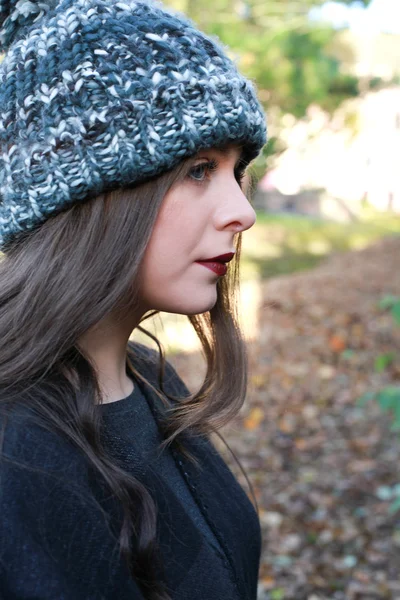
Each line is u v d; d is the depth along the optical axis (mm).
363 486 4523
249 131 963
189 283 971
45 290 886
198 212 947
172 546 937
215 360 1295
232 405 1281
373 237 17391
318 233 17266
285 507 4273
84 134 862
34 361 869
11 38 953
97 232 896
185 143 885
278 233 16781
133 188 902
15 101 891
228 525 1146
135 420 1073
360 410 5848
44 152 875
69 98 861
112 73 858
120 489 862
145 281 960
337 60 6617
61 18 875
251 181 1400
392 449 5051
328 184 21469
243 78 979
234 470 4723
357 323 8500
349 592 3439
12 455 797
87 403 902
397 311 2402
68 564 785
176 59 880
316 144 8227
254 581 1204
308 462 4918
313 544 3871
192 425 1220
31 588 735
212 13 6609
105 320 1001
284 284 11055
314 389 6375
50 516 788
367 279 11195
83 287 884
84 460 854
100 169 865
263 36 6570
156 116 873
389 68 7328
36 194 889
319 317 8828
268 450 5094
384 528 3996
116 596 810
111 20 875
